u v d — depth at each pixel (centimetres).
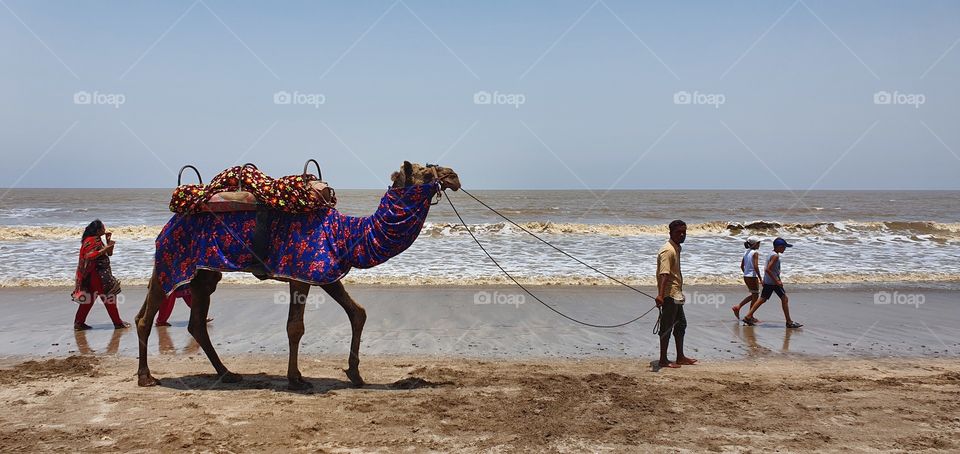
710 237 2744
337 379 755
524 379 747
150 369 805
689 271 1769
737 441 547
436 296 1381
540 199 8825
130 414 605
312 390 699
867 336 1045
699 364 859
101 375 765
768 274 1111
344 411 618
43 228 2709
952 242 2555
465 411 621
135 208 5456
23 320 1129
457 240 2536
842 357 908
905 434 567
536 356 900
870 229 3028
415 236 681
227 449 520
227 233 672
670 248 840
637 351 938
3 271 1708
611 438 551
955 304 1337
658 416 609
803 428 580
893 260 2030
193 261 679
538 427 575
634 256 2064
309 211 673
